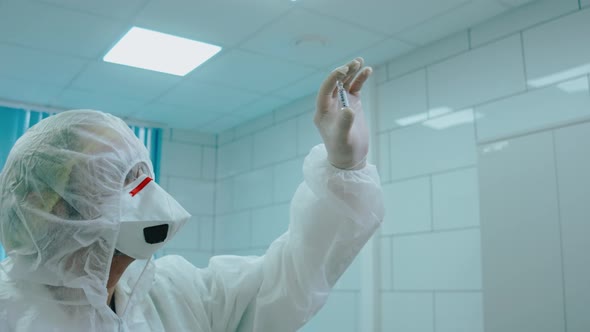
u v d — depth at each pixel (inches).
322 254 40.6
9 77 141.8
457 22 113.9
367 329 126.3
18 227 37.3
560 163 90.6
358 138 37.6
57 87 149.3
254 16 110.3
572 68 98.6
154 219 37.4
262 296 44.3
